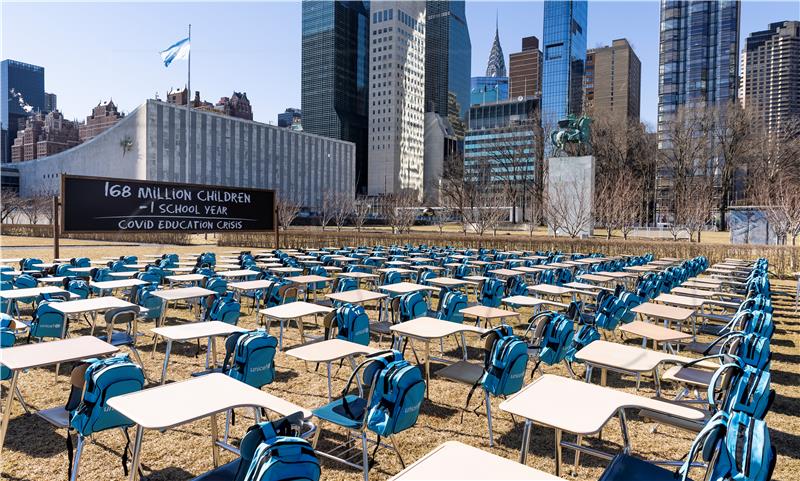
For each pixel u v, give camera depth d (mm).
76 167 88062
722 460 2656
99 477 4105
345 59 154250
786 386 6676
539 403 3463
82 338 5180
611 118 59156
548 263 16656
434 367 7266
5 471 4188
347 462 4082
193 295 8242
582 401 3512
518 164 66625
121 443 4719
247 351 4609
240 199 20656
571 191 32375
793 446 4895
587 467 4430
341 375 6758
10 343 5246
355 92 158750
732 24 97188
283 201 67500
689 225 31484
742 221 26594
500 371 4672
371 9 145375
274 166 101250
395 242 30031
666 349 6578
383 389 3805
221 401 3451
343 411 4207
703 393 5910
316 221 84750
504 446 4836
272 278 10695
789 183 36750
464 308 8172
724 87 98438
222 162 89812
